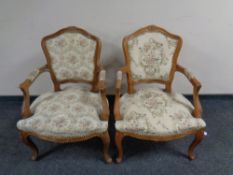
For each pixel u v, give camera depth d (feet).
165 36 5.74
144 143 6.46
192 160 5.92
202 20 6.70
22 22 6.73
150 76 5.99
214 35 6.93
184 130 5.12
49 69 6.12
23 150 6.31
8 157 6.10
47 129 5.06
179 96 5.85
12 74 7.57
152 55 5.81
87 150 6.28
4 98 8.02
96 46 5.88
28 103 5.38
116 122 5.20
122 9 6.54
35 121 5.16
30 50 7.16
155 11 6.57
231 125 7.00
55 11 6.57
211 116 7.34
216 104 7.84
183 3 6.47
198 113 5.29
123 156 6.06
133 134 5.20
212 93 7.93
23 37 6.95
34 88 7.82
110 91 7.79
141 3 6.47
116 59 7.23
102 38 6.93
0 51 7.17
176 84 7.73
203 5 6.50
